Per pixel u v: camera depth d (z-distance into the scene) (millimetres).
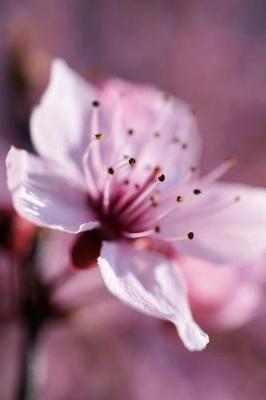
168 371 183
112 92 121
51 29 229
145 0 248
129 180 118
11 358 177
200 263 119
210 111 233
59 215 111
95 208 116
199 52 243
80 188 116
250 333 176
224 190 119
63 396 178
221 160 224
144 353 180
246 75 240
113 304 173
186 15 249
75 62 231
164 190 119
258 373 182
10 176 105
